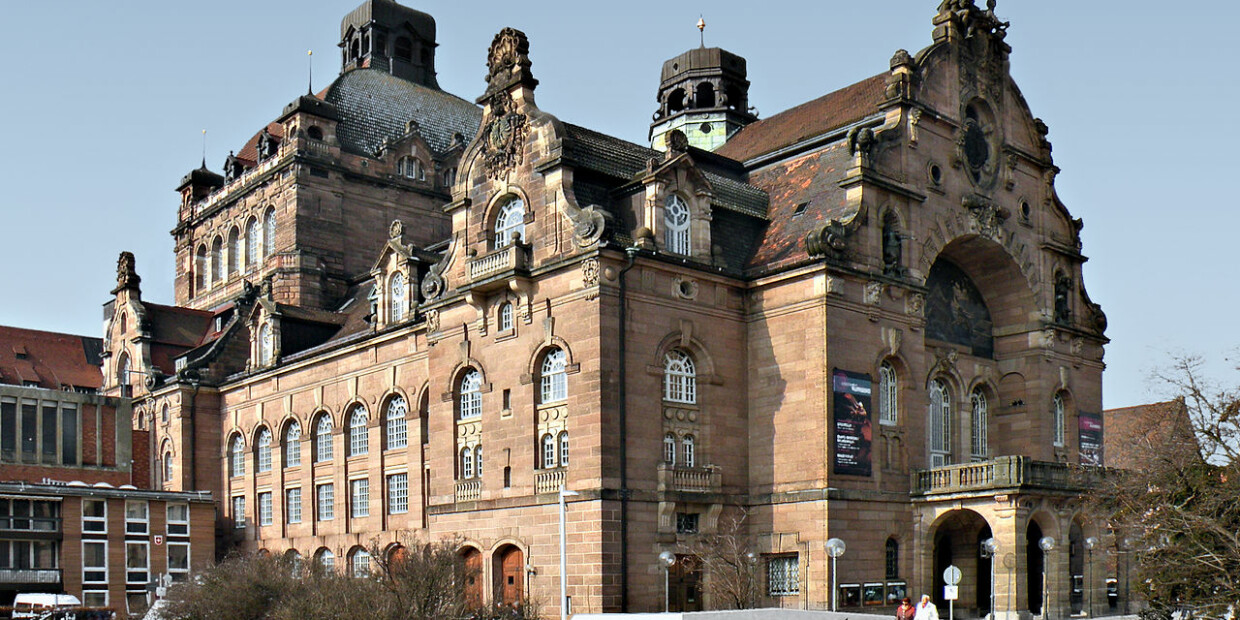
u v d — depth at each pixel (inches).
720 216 2459.4
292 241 3464.6
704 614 1647.4
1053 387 2755.9
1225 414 2048.5
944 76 2603.3
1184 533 1884.8
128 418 3531.0
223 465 3376.0
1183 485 1942.7
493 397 2406.5
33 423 3393.2
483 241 2480.3
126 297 3708.2
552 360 2315.5
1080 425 2815.0
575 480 2206.0
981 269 2758.4
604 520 2148.1
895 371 2438.5
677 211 2369.6
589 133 2475.4
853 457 2299.5
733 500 2336.4
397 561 2116.1
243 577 2158.0
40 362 3902.6
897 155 2475.4
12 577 2876.5
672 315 2304.4
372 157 3636.8
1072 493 2393.0
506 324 2413.9
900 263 2455.7
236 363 3459.6
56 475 3395.7
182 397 3356.3
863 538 2295.8
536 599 2260.1
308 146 3513.8
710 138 3257.9
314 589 1974.7
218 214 3875.5
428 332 2586.1
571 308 2255.2
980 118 2714.1
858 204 2383.1
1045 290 2785.4
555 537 2240.4
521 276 2331.4
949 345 2679.6
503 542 2345.0
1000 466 2300.7
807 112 2844.5
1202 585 1839.3
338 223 3533.5
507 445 2365.9
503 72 2487.7
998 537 2298.2
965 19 2687.0
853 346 2329.0
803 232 2425.0
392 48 4082.2
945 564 2600.9
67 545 2974.9
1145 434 2222.0
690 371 2349.9
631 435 2214.6
